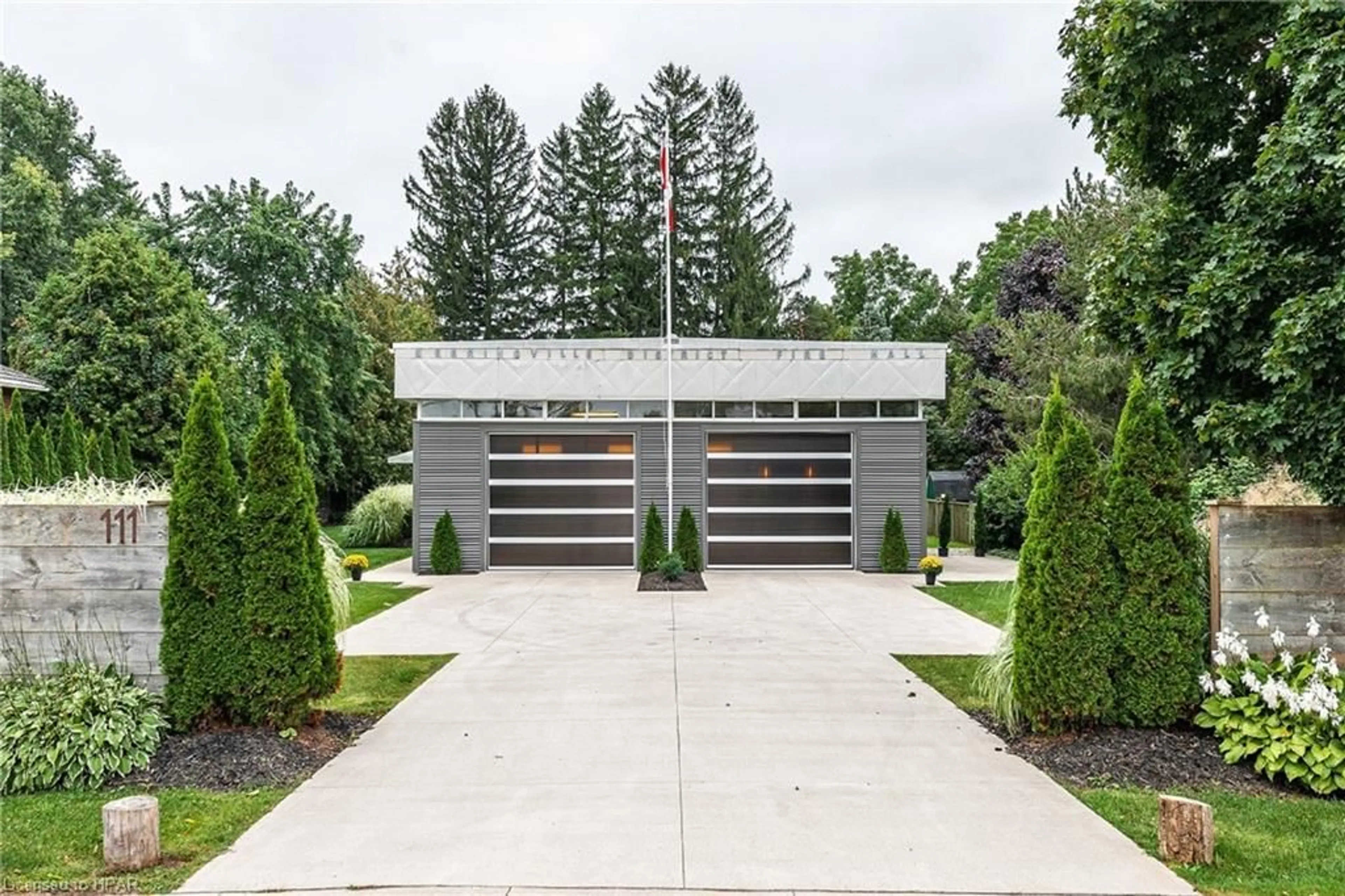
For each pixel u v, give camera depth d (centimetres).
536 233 4138
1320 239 526
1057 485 532
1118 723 528
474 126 4134
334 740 534
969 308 4366
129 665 533
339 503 3022
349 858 363
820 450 1569
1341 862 358
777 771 476
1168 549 527
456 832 391
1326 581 538
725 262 3762
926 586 1347
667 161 1600
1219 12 554
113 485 699
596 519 1562
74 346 2042
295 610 526
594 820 405
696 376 1562
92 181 3362
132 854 352
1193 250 579
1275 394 514
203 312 2380
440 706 619
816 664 761
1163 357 580
